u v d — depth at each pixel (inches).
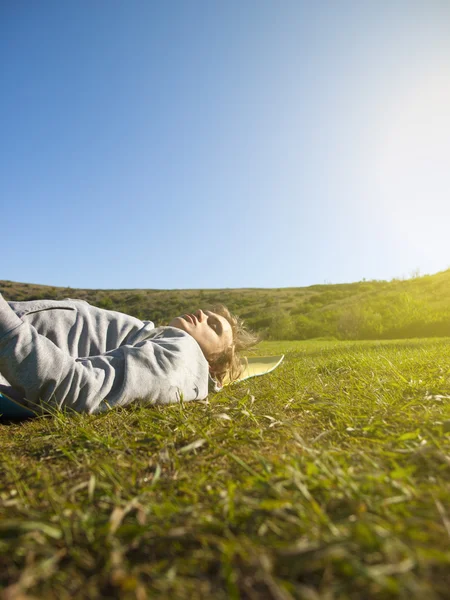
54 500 38.2
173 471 47.4
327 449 51.3
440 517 32.3
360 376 105.5
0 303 74.3
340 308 860.0
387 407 72.1
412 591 23.5
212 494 39.5
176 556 29.2
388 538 27.9
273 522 32.4
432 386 85.7
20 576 26.8
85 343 97.2
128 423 72.1
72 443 60.4
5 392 78.0
